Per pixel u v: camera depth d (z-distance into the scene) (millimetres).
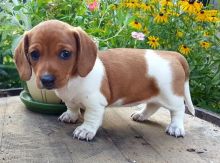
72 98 599
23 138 596
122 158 552
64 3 869
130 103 630
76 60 552
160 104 643
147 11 992
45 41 528
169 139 627
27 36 556
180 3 965
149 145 601
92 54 555
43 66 527
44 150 561
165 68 619
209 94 990
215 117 722
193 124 703
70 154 553
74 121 665
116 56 610
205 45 966
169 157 565
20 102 753
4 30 957
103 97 589
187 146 607
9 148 562
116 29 961
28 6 893
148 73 613
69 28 549
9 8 963
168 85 620
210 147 610
